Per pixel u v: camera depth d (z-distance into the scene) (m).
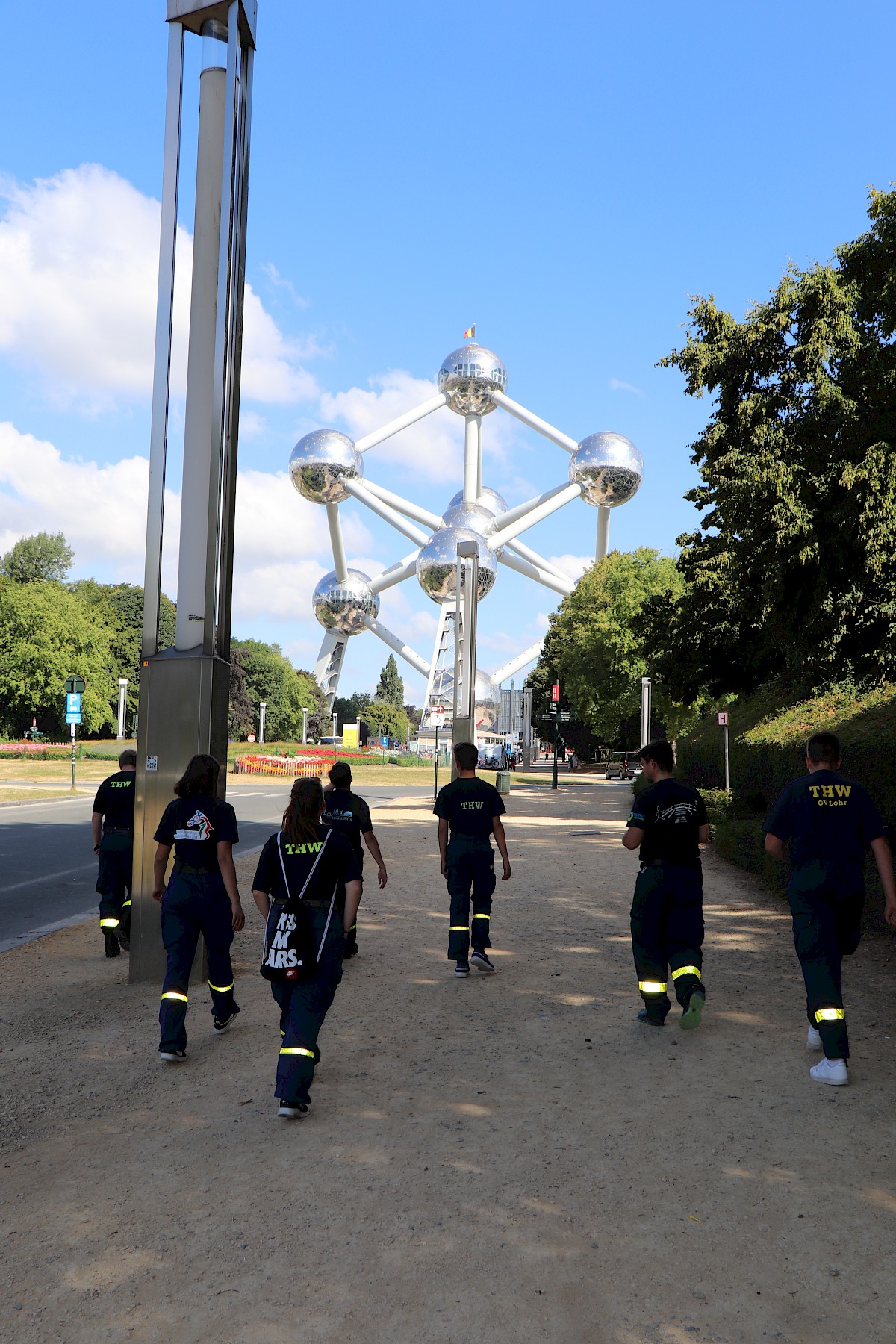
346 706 187.38
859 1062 5.60
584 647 60.50
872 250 15.87
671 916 6.26
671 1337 2.93
